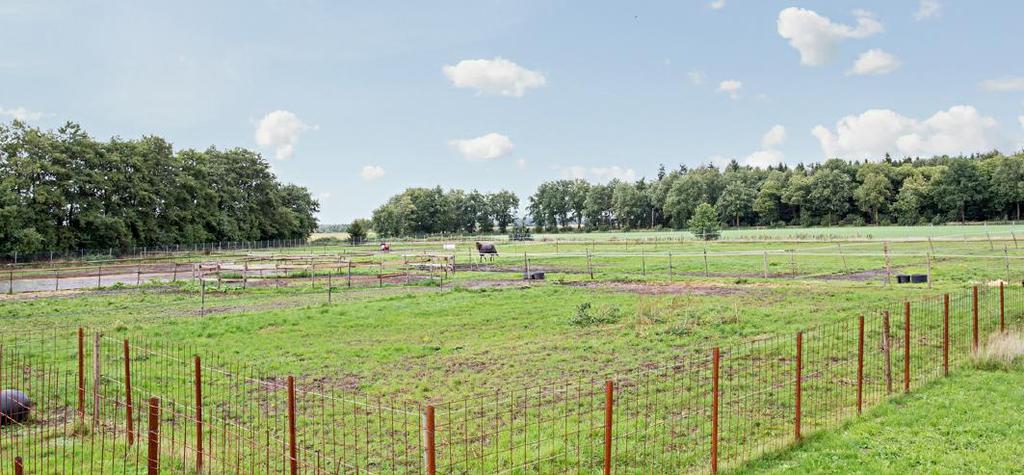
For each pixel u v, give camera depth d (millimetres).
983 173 129125
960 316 19812
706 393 12945
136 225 80688
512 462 9570
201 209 92438
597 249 71625
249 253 77875
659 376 14461
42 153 70750
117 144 80875
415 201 163875
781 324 19453
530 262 54125
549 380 14461
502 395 13383
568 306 25141
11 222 63656
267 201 108438
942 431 10570
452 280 39750
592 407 11930
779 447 10000
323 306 26391
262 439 10914
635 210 172875
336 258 57625
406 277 42500
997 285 27172
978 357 14773
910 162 177375
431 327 21531
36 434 11273
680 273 40812
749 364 15164
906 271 37375
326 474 9266
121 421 12070
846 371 14383
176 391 13953
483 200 196000
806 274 38000
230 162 104062
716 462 9062
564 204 192250
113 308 28500
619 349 17344
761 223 152500
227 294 33875
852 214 141625
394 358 17094
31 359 17203
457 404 12781
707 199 153125
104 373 15461
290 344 19094
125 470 9523
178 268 55969
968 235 76562
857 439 10273
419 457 9922
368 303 27219
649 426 11055
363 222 172250
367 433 10297
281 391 13984
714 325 19609
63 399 13547
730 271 41375
